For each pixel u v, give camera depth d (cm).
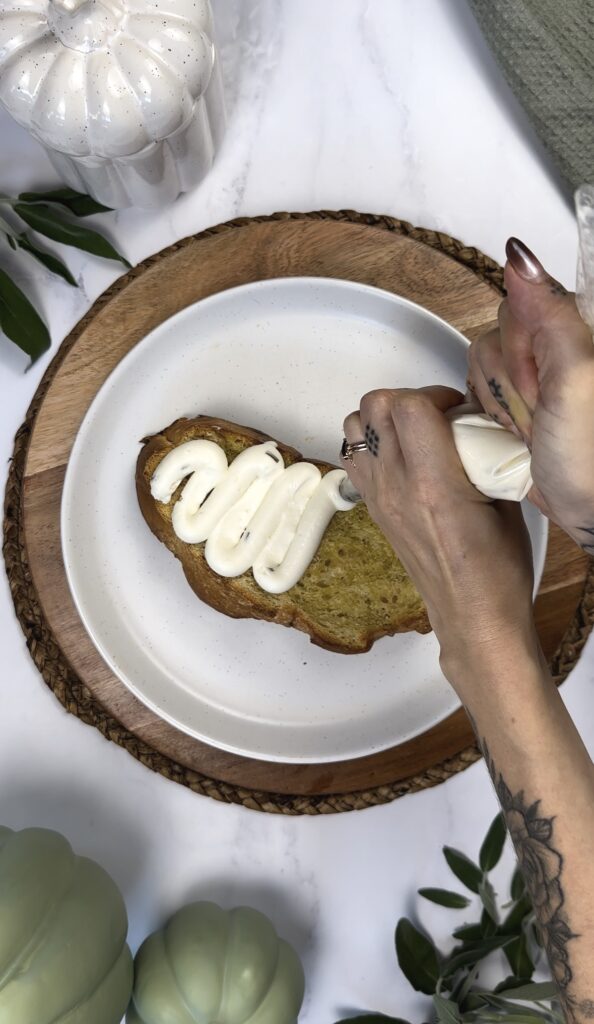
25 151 64
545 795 45
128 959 58
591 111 61
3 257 65
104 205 63
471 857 65
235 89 65
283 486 60
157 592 63
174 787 64
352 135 65
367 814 64
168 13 52
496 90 65
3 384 64
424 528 45
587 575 63
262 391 64
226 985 57
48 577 62
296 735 63
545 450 39
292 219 63
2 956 53
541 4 58
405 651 64
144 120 53
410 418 43
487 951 61
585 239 36
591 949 46
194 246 63
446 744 63
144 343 61
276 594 62
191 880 64
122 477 64
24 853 56
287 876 64
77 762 63
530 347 40
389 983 64
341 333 64
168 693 63
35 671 63
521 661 45
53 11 50
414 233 64
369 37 65
